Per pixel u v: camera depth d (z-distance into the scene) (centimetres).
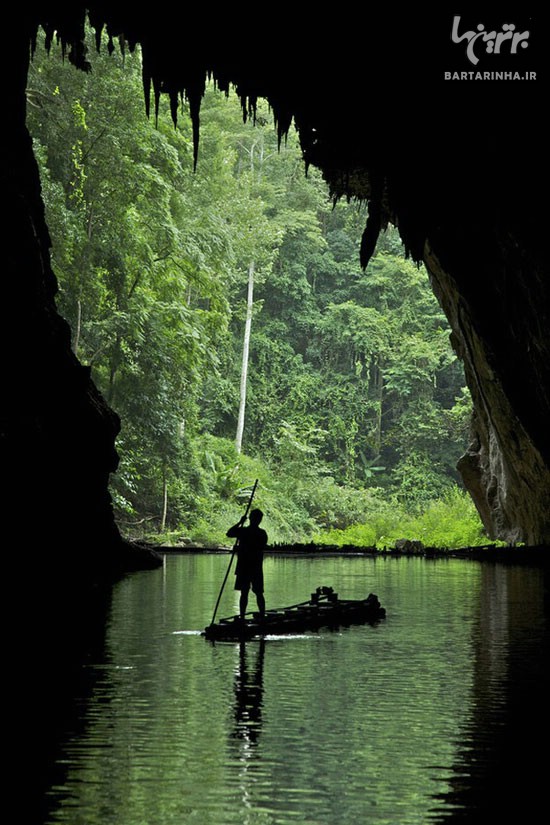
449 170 1803
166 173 3872
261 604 1198
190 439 4597
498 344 2578
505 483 3291
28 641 1055
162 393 3919
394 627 1234
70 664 910
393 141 1738
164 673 864
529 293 2203
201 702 736
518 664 925
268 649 1023
